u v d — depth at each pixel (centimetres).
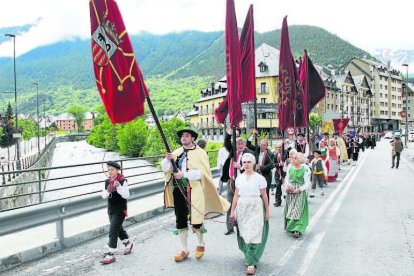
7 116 9625
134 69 599
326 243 750
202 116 9275
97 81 593
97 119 13425
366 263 630
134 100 602
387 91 13612
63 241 732
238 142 882
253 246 592
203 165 650
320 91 1775
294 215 801
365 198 1275
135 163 5206
